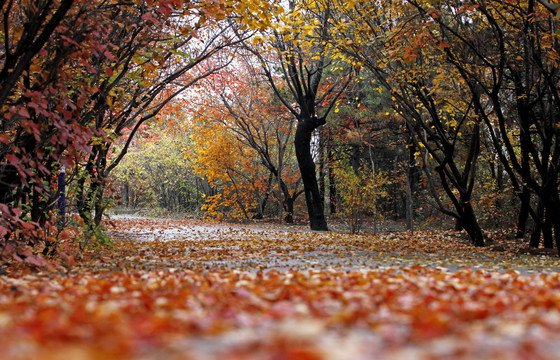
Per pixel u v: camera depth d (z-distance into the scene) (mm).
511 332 2924
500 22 13875
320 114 29953
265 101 29125
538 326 3156
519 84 13469
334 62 21438
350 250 12164
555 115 14703
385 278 5789
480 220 24297
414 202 32094
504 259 11070
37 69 7281
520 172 13500
